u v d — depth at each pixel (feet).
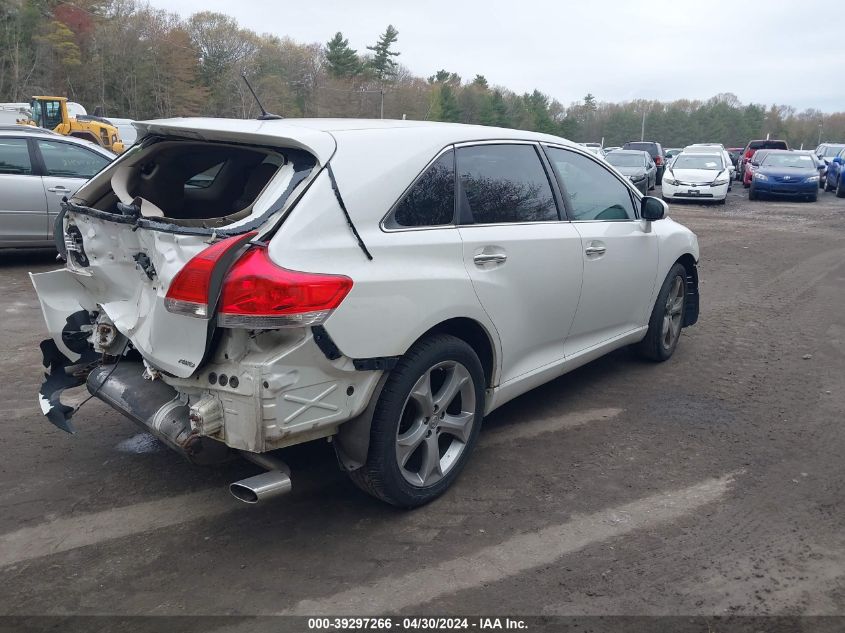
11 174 28.86
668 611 9.56
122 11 258.57
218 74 251.60
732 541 11.18
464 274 11.98
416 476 11.84
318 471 13.26
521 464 13.65
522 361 13.97
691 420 15.84
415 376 11.17
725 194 69.92
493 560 10.63
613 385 17.98
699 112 392.06
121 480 12.89
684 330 23.38
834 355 20.72
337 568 10.41
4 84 227.81
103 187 12.70
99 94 246.27
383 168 11.07
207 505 12.11
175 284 9.72
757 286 30.76
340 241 10.28
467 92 261.65
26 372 18.21
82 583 10.04
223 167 13.83
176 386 10.41
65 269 12.91
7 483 12.71
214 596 9.78
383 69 270.26
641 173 71.51
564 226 14.62
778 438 14.96
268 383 9.54
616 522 11.68
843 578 10.28
